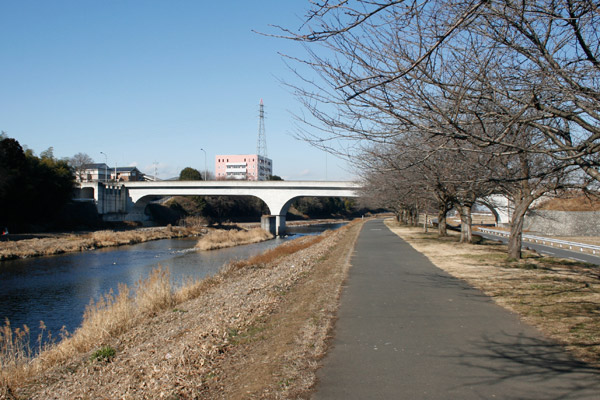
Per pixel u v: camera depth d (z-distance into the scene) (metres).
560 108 6.16
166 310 13.69
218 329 8.35
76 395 6.73
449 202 27.62
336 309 9.27
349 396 4.84
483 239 31.30
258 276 18.23
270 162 136.38
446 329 7.56
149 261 32.66
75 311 17.36
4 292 21.19
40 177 54.75
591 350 6.20
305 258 21.42
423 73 5.00
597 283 11.98
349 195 67.44
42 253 36.41
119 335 11.22
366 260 18.67
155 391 5.69
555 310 8.73
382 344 6.77
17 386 7.89
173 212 82.69
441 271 14.98
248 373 5.85
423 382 5.19
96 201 66.38
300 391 5.02
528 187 17.39
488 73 5.72
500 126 8.45
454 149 5.37
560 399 4.62
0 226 48.88
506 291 10.98
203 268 28.86
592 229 41.94
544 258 18.50
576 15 4.86
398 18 4.53
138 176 122.38
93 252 39.00
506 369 5.56
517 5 4.96
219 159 132.50
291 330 7.75
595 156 6.62
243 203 100.75
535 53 5.51
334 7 4.06
